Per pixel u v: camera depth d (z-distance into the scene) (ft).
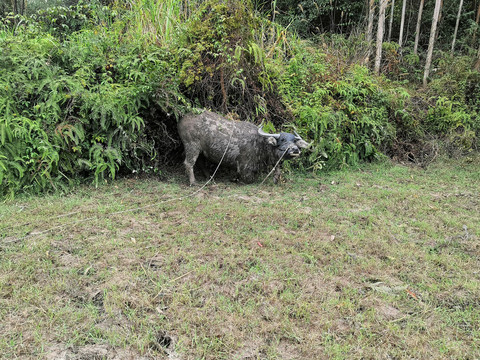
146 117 17.15
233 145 15.98
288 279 9.11
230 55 17.74
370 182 18.28
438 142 24.02
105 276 9.02
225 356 6.81
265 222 12.57
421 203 15.02
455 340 7.38
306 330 7.50
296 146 15.87
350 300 8.50
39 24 20.01
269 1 36.09
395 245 11.23
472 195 16.58
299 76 21.56
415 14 35.83
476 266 10.09
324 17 37.91
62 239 10.88
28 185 14.29
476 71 27.66
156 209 13.39
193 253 10.24
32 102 15.25
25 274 8.96
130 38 19.19
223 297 8.34
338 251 10.68
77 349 6.87
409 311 8.21
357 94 22.57
